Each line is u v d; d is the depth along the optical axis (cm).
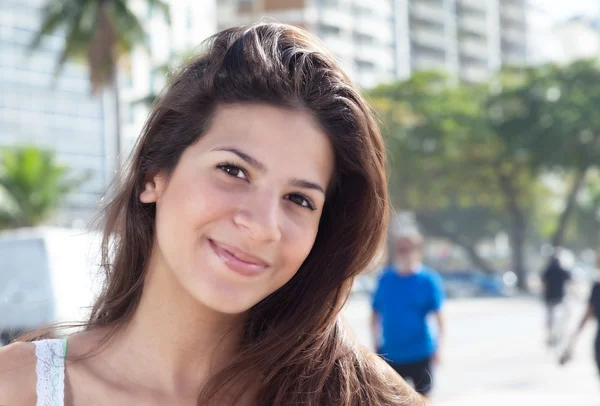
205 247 174
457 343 2028
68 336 185
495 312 3300
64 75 5822
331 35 8381
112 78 2880
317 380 190
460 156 5028
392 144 4862
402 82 5088
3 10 5600
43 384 172
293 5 6175
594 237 7688
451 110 4900
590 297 1030
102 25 2848
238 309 174
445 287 4719
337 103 184
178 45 3338
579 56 4934
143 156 188
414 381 760
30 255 970
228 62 180
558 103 4759
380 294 777
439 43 9794
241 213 172
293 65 181
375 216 199
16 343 178
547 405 1061
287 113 179
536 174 4888
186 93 182
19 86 5650
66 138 5797
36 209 3594
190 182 176
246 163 174
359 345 205
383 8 8956
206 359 186
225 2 6475
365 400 195
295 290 201
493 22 10500
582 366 1492
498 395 1157
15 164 3588
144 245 189
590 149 4728
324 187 186
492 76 5128
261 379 189
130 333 185
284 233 176
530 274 7756
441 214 6316
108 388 176
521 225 5403
